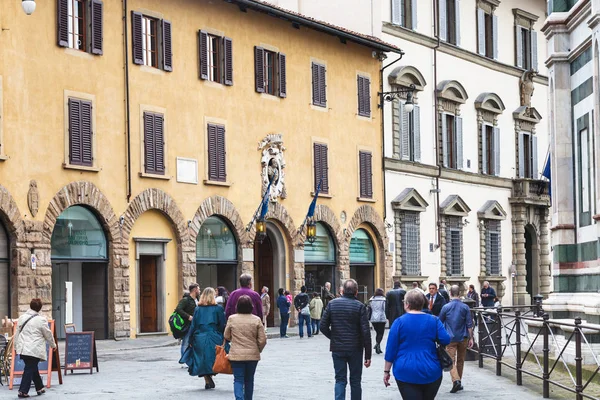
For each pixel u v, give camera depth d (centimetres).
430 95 5522
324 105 4800
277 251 4553
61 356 3083
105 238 3694
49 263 3441
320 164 4741
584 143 2606
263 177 4409
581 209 2628
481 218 5847
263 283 4603
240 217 4291
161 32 3941
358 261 5000
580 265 2625
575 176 2672
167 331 3919
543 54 6569
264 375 2522
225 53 4241
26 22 3412
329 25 4738
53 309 3603
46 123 3462
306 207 4662
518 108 6297
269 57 4531
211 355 2191
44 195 3438
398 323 1442
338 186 4859
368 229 5062
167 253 3950
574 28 2678
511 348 2394
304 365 2802
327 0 5209
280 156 4519
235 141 4284
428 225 5438
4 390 2236
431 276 5434
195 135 4081
